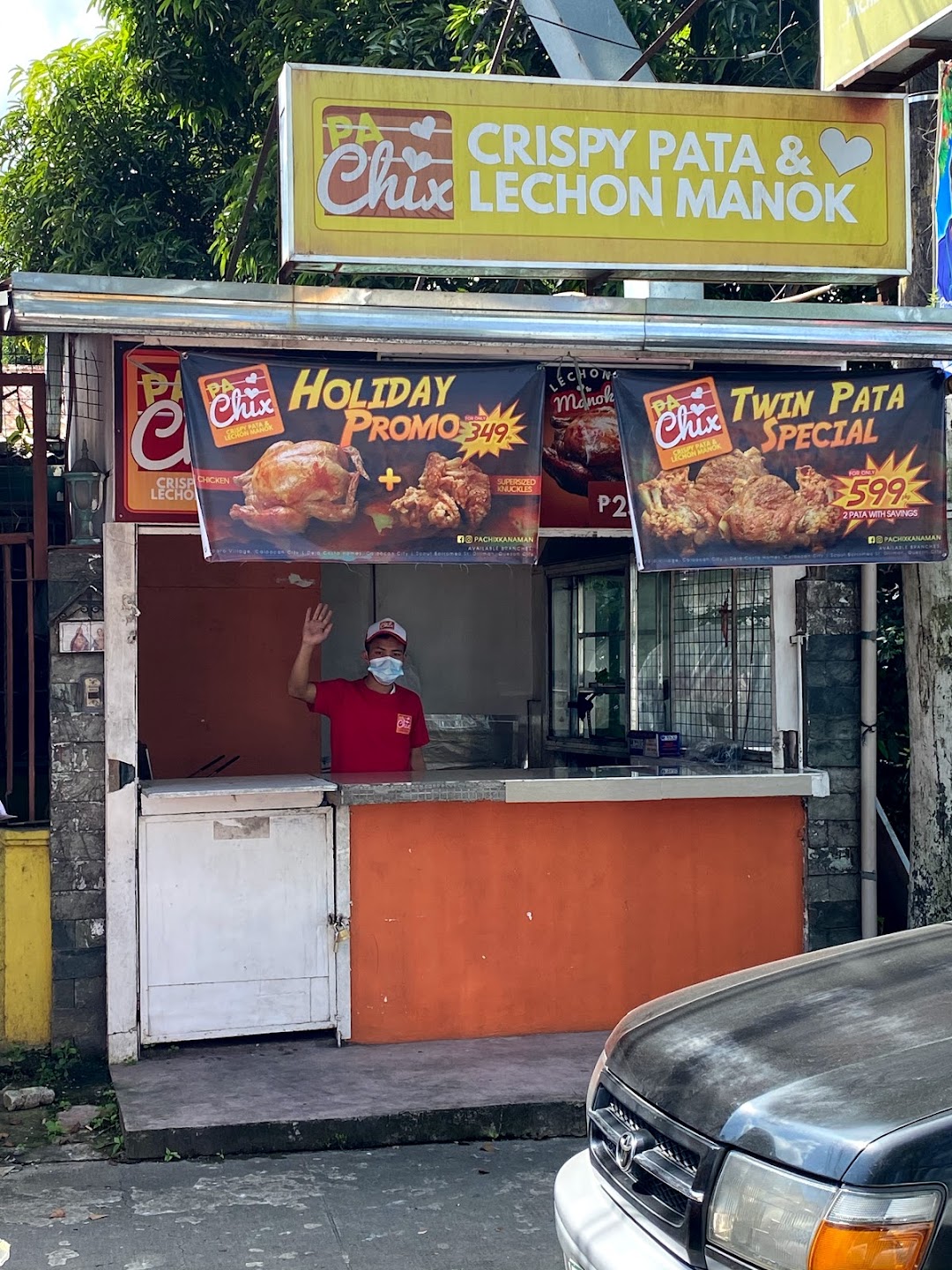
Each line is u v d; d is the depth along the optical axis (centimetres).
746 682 706
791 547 587
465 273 583
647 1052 333
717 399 582
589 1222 309
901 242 617
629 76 661
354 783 623
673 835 655
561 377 653
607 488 655
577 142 580
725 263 596
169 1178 486
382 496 557
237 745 858
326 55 1047
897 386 595
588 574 884
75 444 619
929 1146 251
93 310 519
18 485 858
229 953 609
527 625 966
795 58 984
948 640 616
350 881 621
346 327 542
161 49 1227
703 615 746
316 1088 554
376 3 1033
